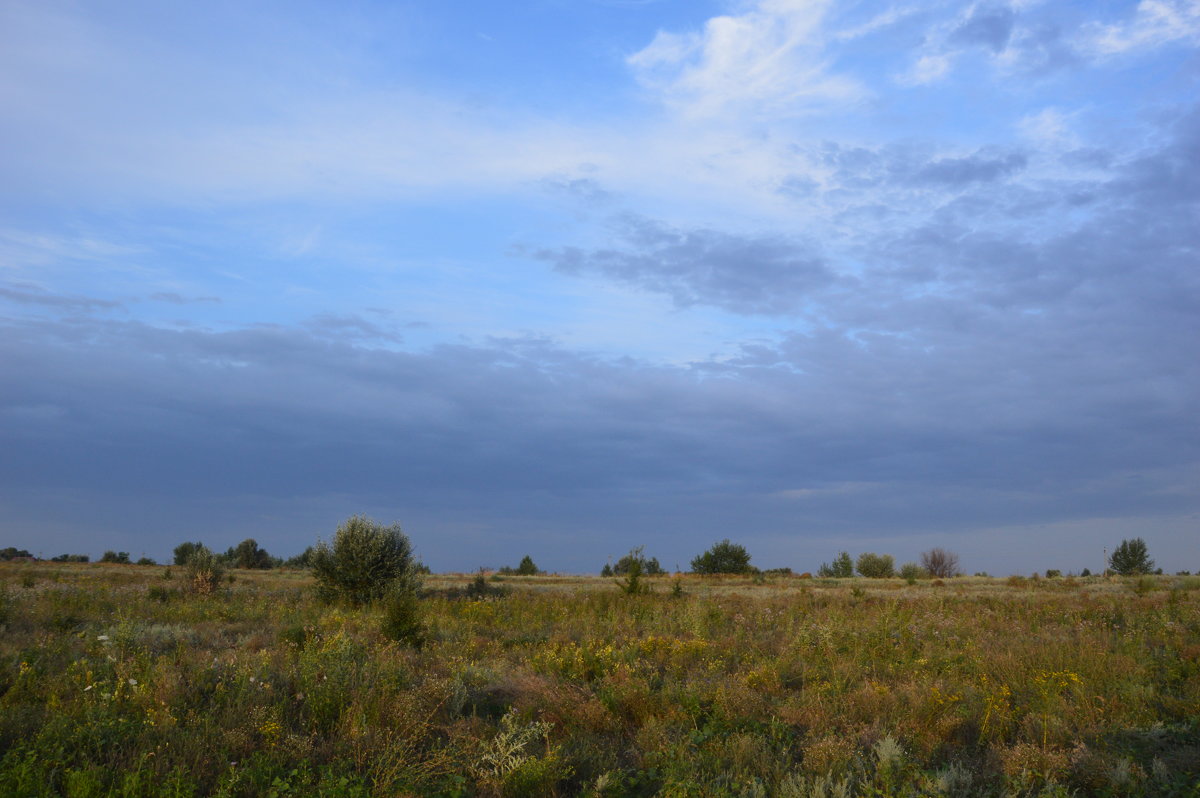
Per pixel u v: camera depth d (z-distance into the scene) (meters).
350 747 8.03
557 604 24.50
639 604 24.33
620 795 7.38
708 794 7.14
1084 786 7.88
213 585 27.64
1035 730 9.37
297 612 21.31
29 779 6.40
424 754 8.06
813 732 9.29
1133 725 9.71
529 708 9.96
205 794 6.88
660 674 13.00
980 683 11.67
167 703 8.85
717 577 53.31
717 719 9.69
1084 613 21.88
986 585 43.00
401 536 28.75
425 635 15.84
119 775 6.82
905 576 52.62
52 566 47.81
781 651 14.88
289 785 6.95
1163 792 7.66
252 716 8.44
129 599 23.66
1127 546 60.59
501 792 7.17
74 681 9.72
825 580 49.34
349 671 10.58
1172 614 20.84
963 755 8.70
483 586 31.77
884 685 11.20
